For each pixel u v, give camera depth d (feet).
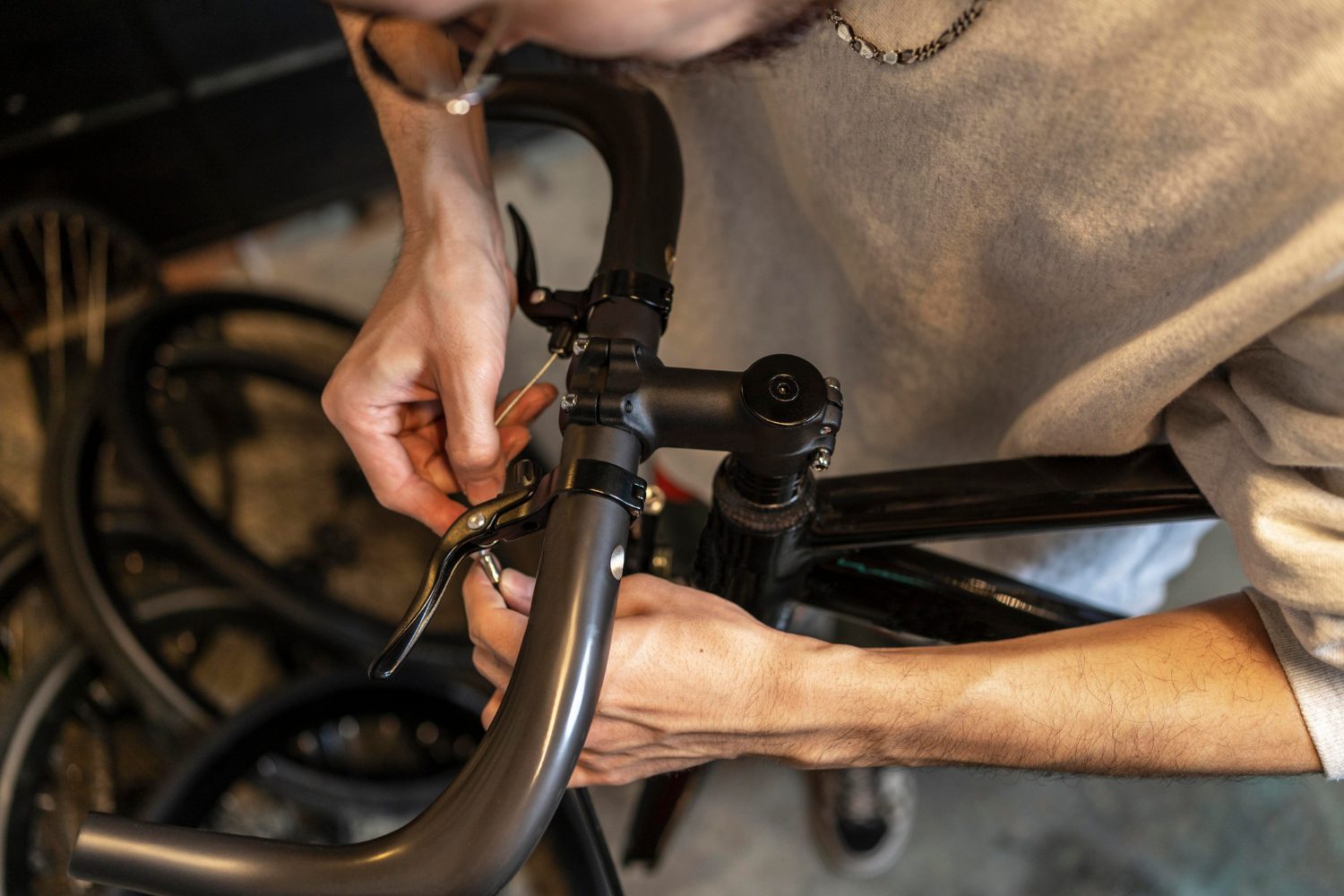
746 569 1.97
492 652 1.80
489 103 2.22
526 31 1.35
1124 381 1.67
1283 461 1.55
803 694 1.73
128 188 5.02
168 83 4.68
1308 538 1.54
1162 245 1.63
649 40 1.34
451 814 1.32
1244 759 1.70
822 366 2.77
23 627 4.12
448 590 4.64
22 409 4.99
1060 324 2.00
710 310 2.88
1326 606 1.51
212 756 3.30
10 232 4.66
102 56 4.44
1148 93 1.51
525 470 1.61
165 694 3.63
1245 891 4.37
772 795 4.54
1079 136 1.62
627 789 4.48
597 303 1.87
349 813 3.72
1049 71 1.58
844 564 2.15
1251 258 1.49
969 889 4.40
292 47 4.83
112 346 4.17
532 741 1.33
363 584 4.86
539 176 6.07
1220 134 1.45
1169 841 4.47
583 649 1.38
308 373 4.83
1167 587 4.94
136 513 4.32
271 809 3.94
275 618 4.07
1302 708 1.66
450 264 2.03
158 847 1.38
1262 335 1.55
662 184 2.03
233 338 5.21
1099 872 4.42
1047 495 1.91
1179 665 1.73
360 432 2.07
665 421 1.58
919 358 2.38
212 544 3.93
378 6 1.28
